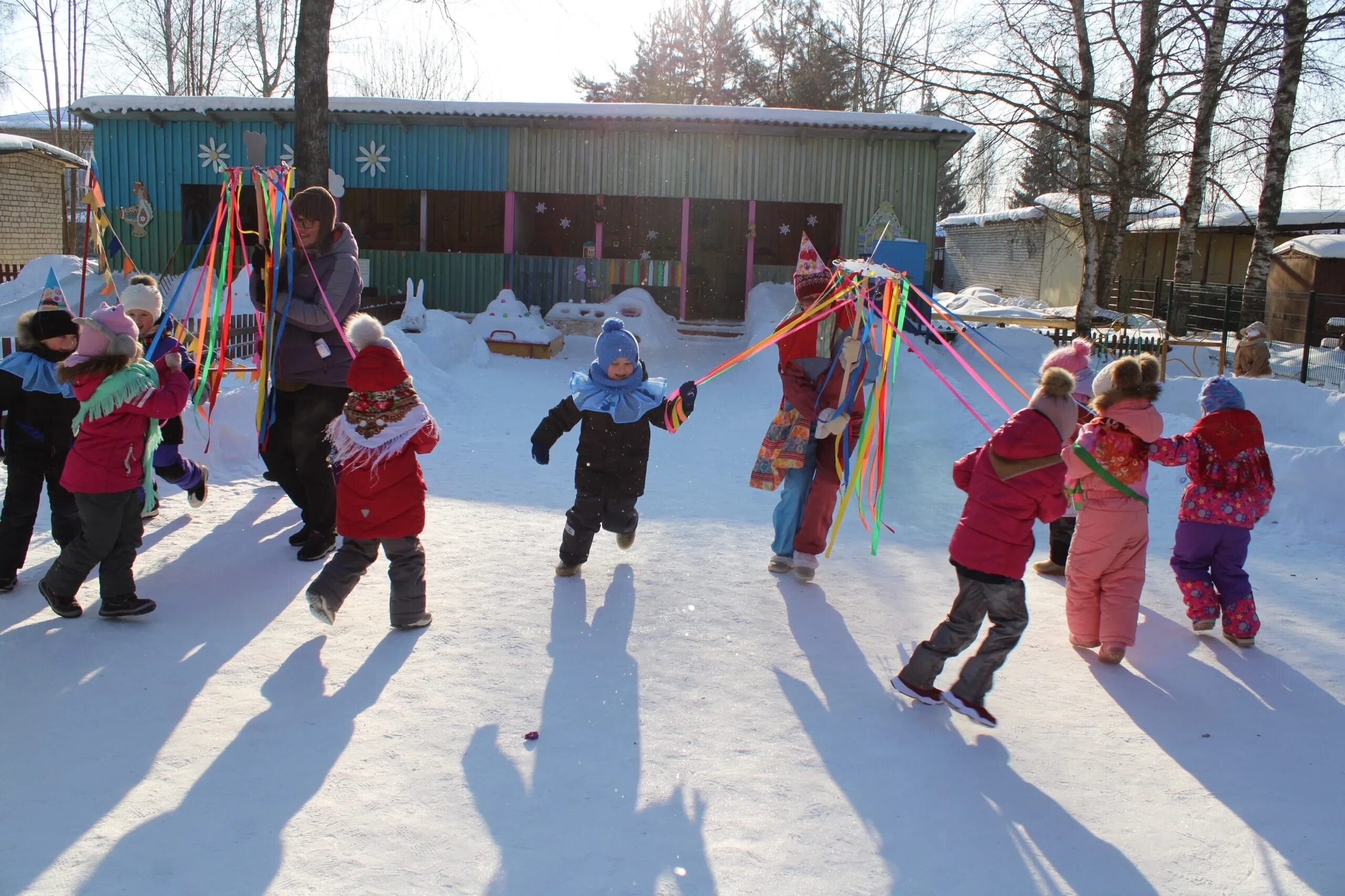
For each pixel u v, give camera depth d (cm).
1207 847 307
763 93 4097
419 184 2023
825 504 534
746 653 441
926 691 393
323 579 424
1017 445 372
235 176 579
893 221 1928
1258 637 488
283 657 414
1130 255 3177
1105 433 449
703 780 332
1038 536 683
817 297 533
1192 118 1742
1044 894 280
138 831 288
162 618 448
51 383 456
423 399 1073
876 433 563
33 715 354
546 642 442
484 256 2041
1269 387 1155
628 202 2469
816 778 338
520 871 279
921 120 1891
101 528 423
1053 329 2202
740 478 795
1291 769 358
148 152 2031
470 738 353
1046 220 3262
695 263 2473
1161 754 367
